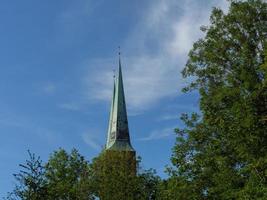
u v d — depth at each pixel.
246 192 28.22
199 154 33.44
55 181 57.78
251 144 29.61
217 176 31.25
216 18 33.72
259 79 31.27
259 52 32.19
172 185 34.22
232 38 33.00
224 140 31.95
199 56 33.81
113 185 54.25
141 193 57.28
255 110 30.02
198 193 33.03
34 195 28.80
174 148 34.56
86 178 55.22
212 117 31.91
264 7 33.25
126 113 137.00
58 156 60.28
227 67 32.94
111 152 59.12
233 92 30.58
